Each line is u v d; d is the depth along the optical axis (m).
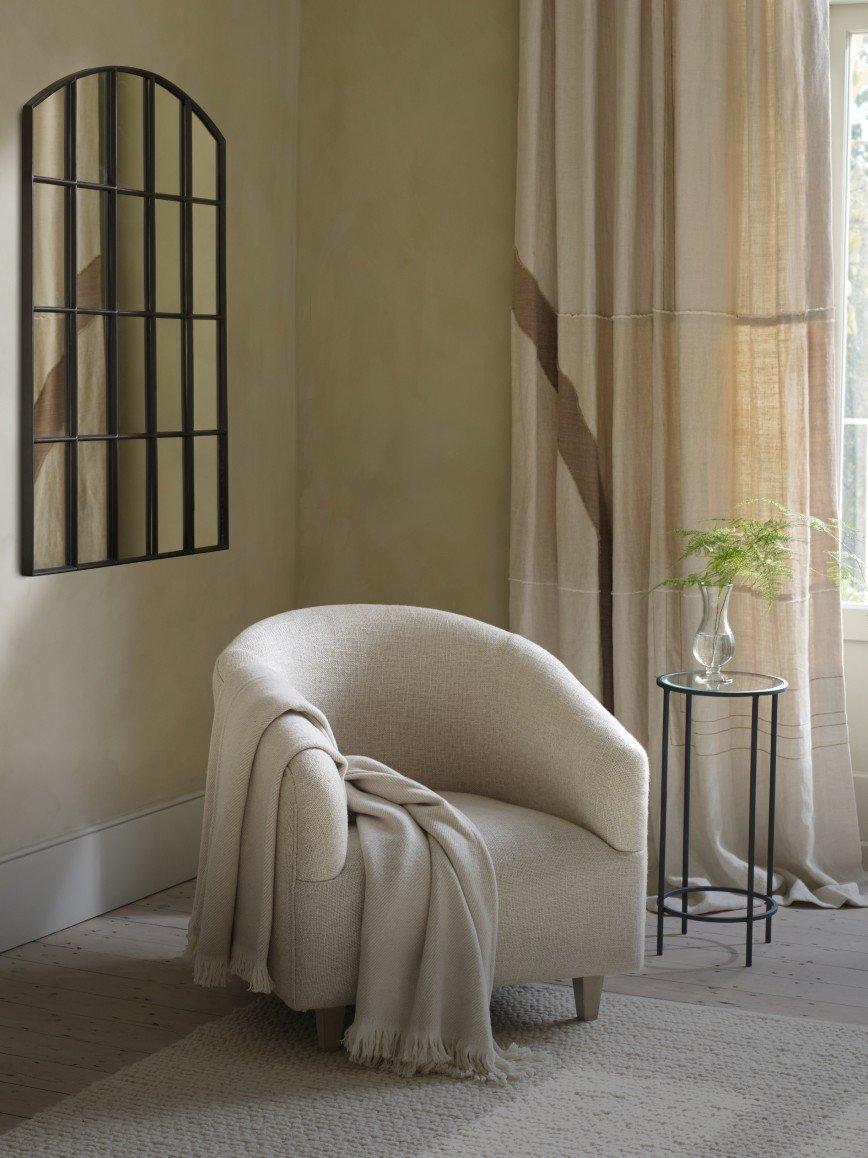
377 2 4.13
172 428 3.73
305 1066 2.67
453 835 2.72
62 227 3.32
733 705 3.77
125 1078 2.62
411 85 4.11
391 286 4.18
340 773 2.79
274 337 4.20
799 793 3.68
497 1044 2.77
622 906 2.83
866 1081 2.61
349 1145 2.37
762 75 3.62
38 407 3.29
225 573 4.00
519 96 3.84
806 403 3.66
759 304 3.67
